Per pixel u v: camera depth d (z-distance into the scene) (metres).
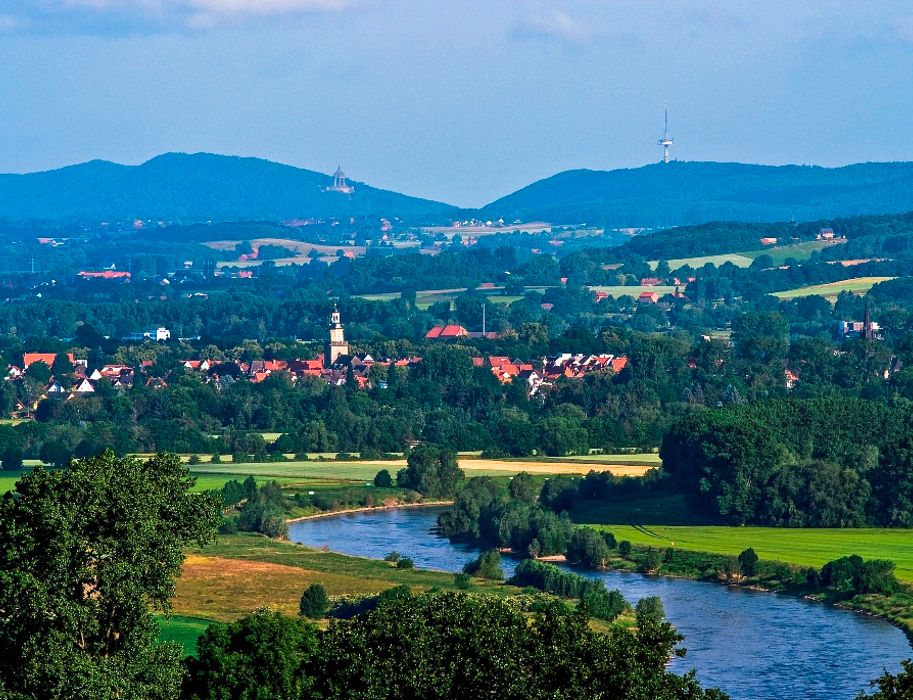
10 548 190.12
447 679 166.88
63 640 183.25
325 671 173.62
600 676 162.88
